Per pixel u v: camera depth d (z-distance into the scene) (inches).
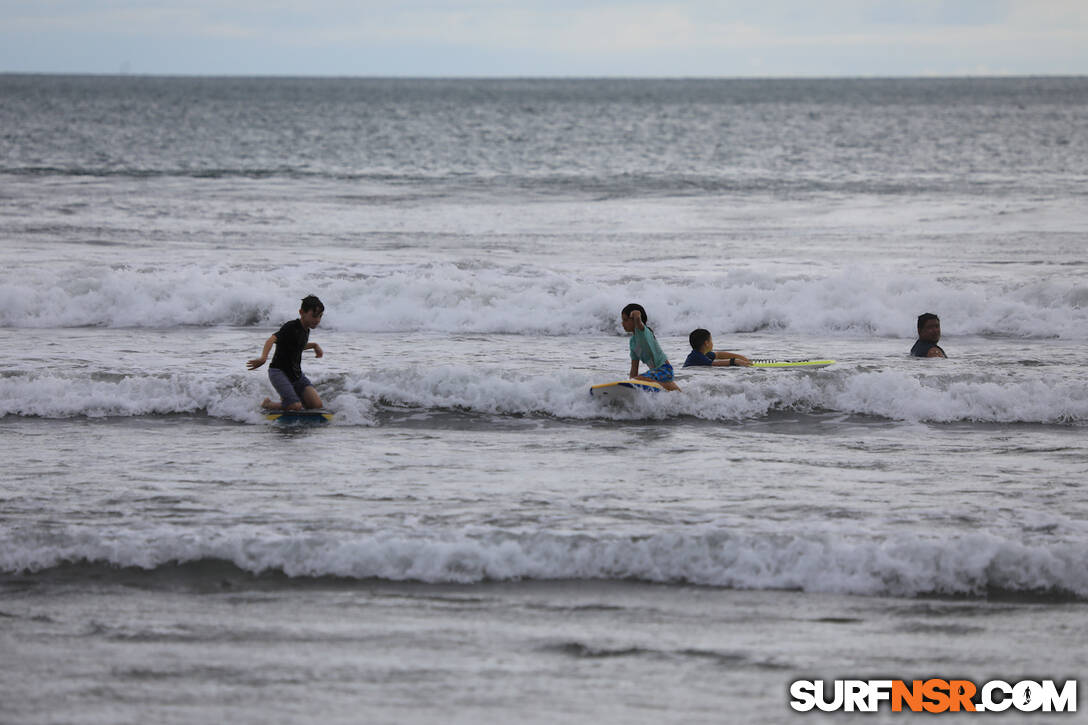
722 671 785.6
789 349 2037.4
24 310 2266.2
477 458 1338.6
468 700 732.0
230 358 1879.9
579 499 1152.2
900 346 2080.5
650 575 975.0
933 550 971.9
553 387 1619.1
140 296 2311.8
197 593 931.3
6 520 1062.4
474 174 6358.3
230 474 1250.6
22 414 1555.1
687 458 1341.0
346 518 1077.8
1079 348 2037.4
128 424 1520.7
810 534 1004.6
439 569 975.6
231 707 718.5
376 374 1654.8
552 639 840.3
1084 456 1349.7
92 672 771.4
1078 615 901.2
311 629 856.3
